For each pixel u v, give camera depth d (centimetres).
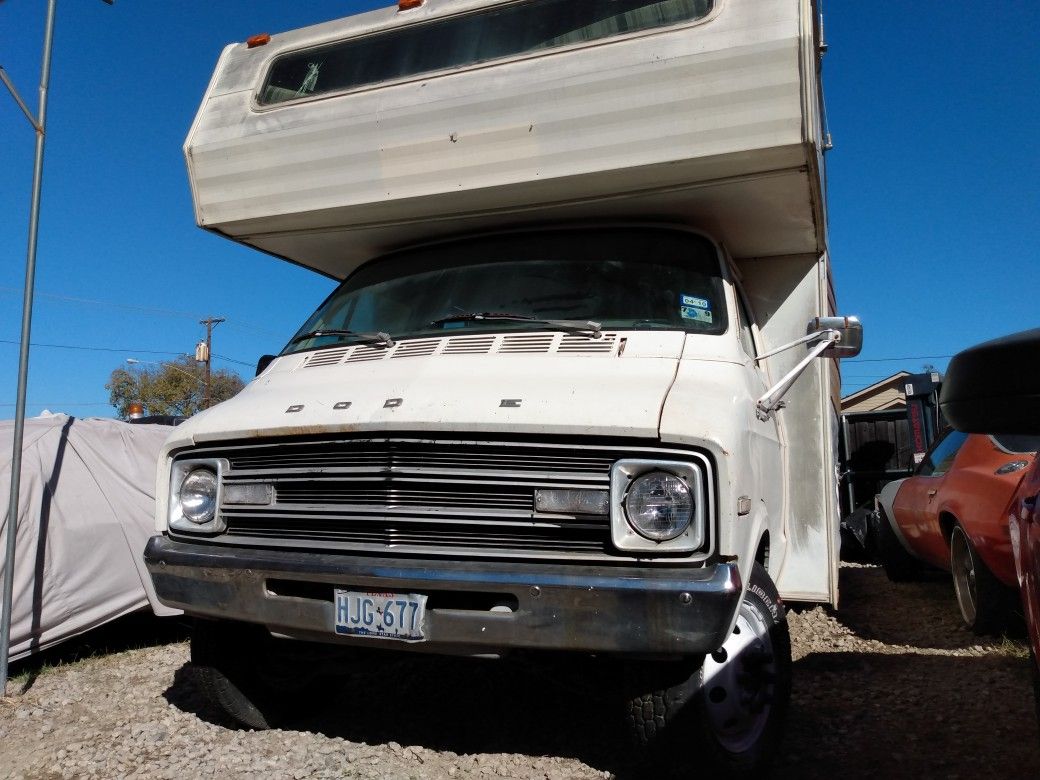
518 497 292
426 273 436
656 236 418
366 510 306
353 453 313
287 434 323
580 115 377
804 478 470
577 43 386
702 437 279
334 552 311
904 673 452
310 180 427
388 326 412
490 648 291
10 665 520
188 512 344
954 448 613
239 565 320
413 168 405
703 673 304
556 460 290
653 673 304
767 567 379
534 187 391
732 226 439
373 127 413
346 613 301
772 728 323
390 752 363
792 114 349
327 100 430
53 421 565
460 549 296
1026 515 245
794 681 446
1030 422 163
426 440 301
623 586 270
